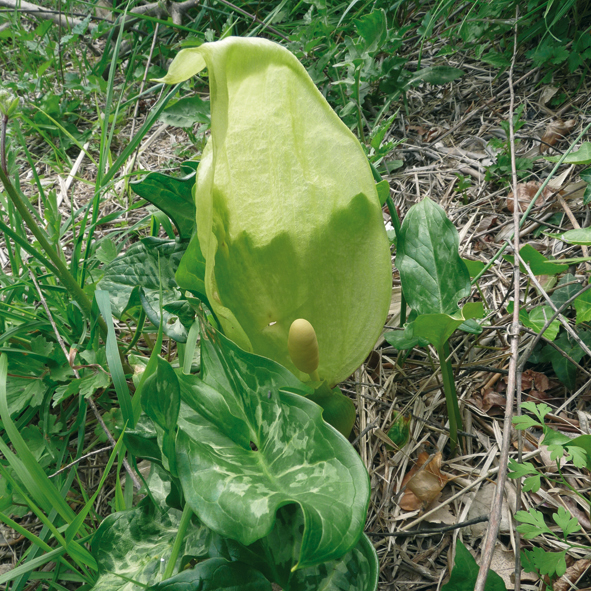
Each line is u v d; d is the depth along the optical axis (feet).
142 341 1.78
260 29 2.88
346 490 0.84
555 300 1.63
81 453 1.44
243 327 1.20
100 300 1.27
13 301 1.80
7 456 1.07
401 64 2.36
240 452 1.00
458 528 1.27
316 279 1.18
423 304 1.31
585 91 2.24
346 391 1.59
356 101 2.22
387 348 1.69
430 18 2.43
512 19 2.41
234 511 0.86
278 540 1.01
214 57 0.95
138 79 3.08
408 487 1.35
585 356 1.53
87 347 1.49
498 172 2.09
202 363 1.16
